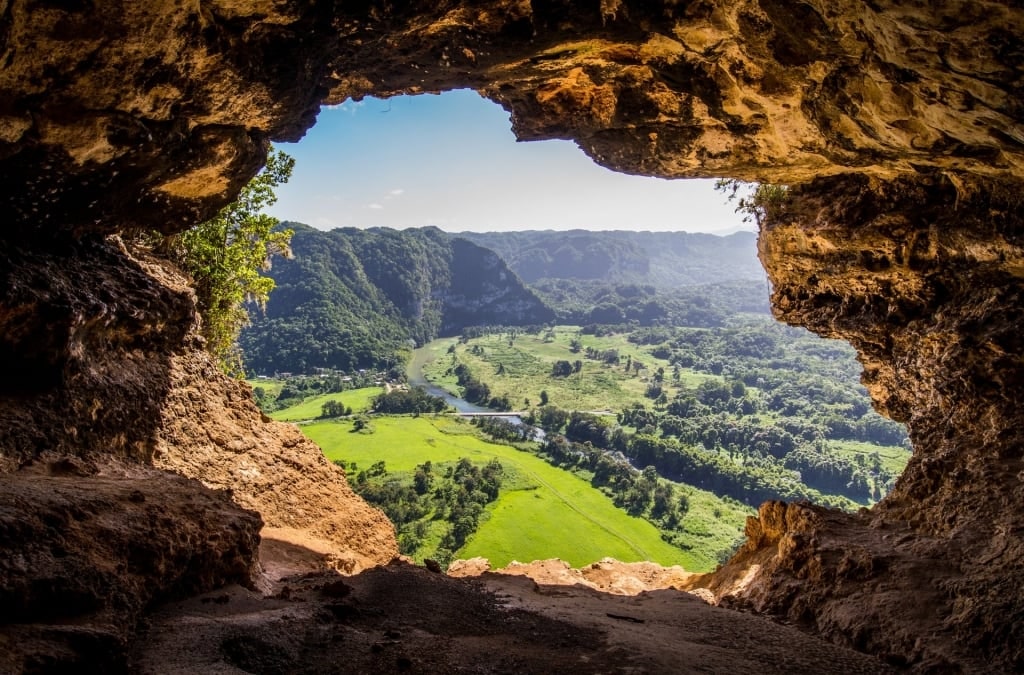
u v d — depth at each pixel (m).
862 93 8.52
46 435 7.88
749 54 9.20
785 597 9.88
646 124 11.90
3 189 7.99
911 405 13.08
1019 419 9.49
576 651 7.00
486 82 11.85
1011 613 6.64
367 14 8.80
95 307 9.40
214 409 13.80
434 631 7.30
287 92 9.32
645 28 9.39
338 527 14.73
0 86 6.74
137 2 6.65
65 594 4.90
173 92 8.01
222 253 21.47
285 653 5.85
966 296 11.41
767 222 14.67
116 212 9.84
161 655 5.19
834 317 14.60
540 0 9.22
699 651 7.34
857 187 12.20
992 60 6.21
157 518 6.67
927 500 10.09
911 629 7.38
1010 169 8.43
